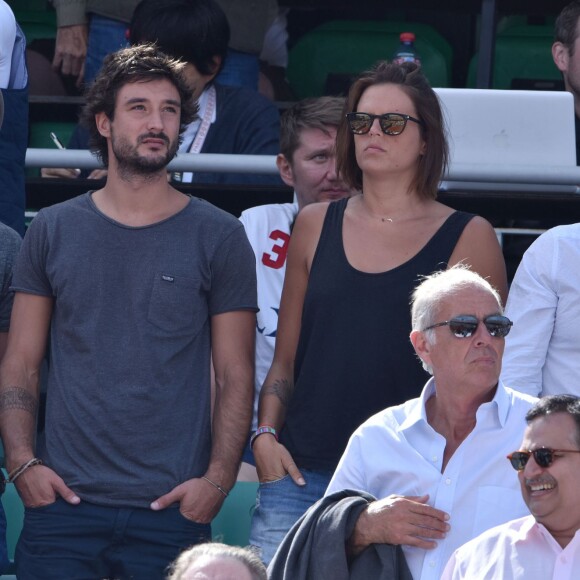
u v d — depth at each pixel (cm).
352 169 1691
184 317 1612
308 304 1616
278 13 2736
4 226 1723
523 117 1959
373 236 1623
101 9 2484
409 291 1580
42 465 1588
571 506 1258
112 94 1664
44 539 1570
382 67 1669
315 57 2845
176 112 1670
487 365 1383
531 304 1585
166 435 1586
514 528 1304
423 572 1370
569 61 2173
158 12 2133
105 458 1576
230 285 1650
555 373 1584
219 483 1589
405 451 1415
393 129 1619
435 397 1438
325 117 1908
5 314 1711
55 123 2578
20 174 1944
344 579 1370
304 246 1667
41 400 2086
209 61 2150
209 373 1639
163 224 1639
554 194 1969
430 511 1364
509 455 1285
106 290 1611
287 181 1962
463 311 1388
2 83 1936
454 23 2939
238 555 1238
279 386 1656
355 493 1413
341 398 1578
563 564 1265
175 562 1335
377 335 1572
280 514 1581
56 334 1628
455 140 1962
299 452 1597
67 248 1628
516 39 2795
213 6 2153
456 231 1614
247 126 2200
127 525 1565
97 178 2183
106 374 1590
